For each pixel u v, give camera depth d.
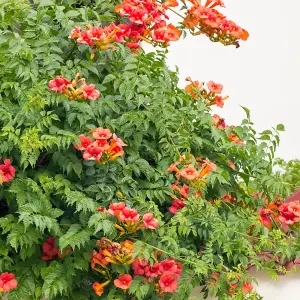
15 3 4.52
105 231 4.10
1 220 4.21
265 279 4.77
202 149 4.79
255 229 4.65
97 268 4.29
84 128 4.39
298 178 5.26
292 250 4.70
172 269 4.21
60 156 4.32
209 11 4.84
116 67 4.63
